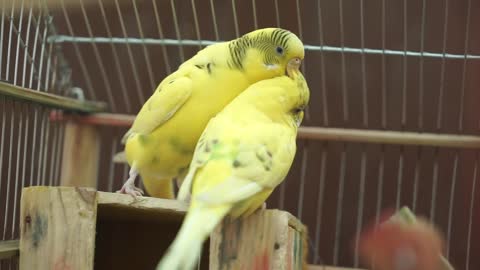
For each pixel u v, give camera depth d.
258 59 1.93
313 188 3.10
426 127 3.07
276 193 3.12
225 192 1.53
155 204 1.73
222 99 1.96
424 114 3.07
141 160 2.00
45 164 2.53
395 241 1.71
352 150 3.11
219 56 1.99
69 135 2.71
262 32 1.96
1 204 2.33
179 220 1.95
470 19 3.04
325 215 3.10
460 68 3.05
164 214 1.82
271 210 1.71
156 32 2.99
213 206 1.52
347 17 3.08
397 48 3.08
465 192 3.02
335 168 3.10
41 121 2.46
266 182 1.60
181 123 1.95
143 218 2.00
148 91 3.08
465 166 3.03
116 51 3.05
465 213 3.01
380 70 3.09
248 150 1.62
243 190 1.55
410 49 3.07
